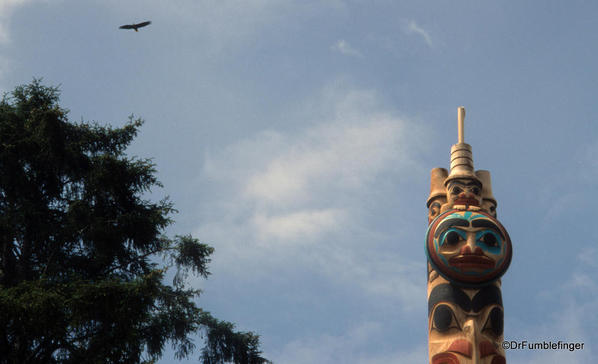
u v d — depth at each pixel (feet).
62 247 81.30
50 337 70.85
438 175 98.68
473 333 83.76
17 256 79.56
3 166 78.69
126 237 81.05
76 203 78.89
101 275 81.51
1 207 80.59
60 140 81.00
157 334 79.10
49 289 70.95
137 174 84.02
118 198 82.99
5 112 82.48
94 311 70.79
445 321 85.76
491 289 87.81
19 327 68.90
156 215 81.25
